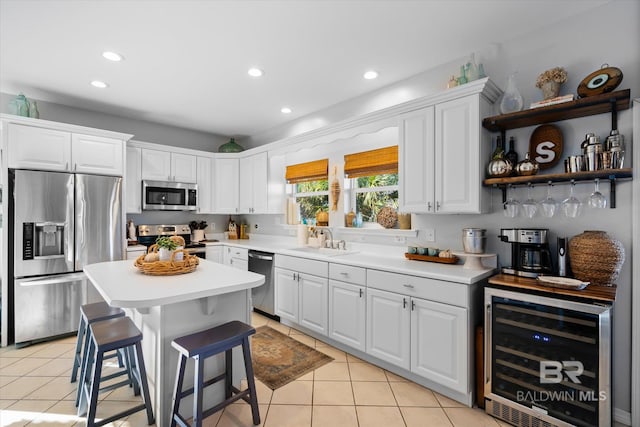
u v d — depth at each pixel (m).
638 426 1.80
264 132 4.79
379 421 1.88
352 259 2.79
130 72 2.82
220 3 1.91
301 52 2.50
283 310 3.39
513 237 2.06
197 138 4.83
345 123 3.09
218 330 1.78
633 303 1.83
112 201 3.39
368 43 2.38
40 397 2.07
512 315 1.86
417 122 2.53
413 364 2.23
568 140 2.07
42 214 2.95
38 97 3.38
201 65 2.70
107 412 1.92
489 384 1.93
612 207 1.90
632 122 1.84
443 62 2.66
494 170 2.17
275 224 4.59
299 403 2.05
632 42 1.87
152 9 1.96
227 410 1.96
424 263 2.56
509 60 2.34
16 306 2.84
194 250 4.29
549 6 1.97
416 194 2.53
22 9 1.95
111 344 1.65
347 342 2.69
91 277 1.98
